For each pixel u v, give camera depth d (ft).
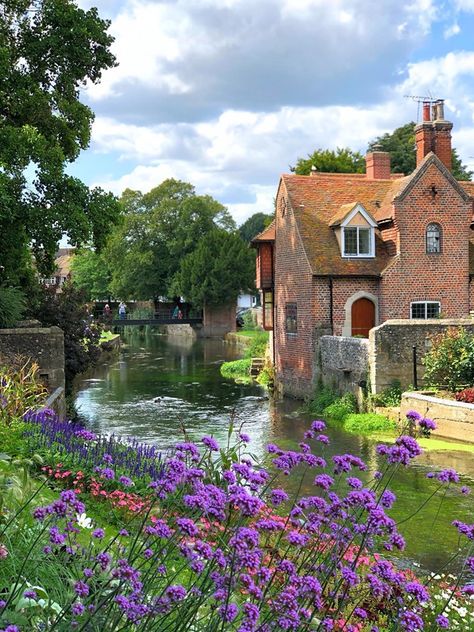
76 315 88.17
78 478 28.35
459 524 15.64
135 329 269.03
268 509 20.03
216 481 24.30
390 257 89.61
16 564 14.25
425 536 35.01
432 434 61.31
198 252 209.26
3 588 13.52
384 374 70.95
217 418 75.51
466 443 57.67
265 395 94.12
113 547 17.19
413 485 45.24
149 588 12.92
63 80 76.48
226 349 172.14
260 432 67.05
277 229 100.53
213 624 12.41
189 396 92.73
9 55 70.33
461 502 41.29
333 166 184.65
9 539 14.75
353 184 98.43
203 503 13.38
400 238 87.92
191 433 66.18
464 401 61.62
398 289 87.92
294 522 17.26
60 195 70.79
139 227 225.56
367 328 88.22
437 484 45.37
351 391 76.38
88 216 72.69
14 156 66.28
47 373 67.62
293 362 92.68
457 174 186.50
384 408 68.64
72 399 86.79
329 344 81.92
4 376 43.27
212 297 208.74
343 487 42.16
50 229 68.64
